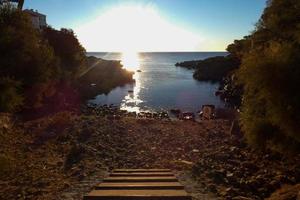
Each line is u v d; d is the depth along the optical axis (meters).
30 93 29.41
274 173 13.71
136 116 35.69
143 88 70.19
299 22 13.59
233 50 45.06
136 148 19.56
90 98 54.28
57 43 48.16
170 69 133.38
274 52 11.30
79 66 51.25
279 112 11.20
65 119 25.92
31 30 29.39
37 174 13.68
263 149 15.27
